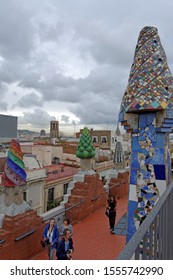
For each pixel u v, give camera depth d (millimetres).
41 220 7648
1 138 34406
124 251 1889
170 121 5766
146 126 6055
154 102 5668
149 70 5992
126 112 6141
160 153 5879
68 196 10695
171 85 6031
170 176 6289
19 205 7012
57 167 32812
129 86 6164
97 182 11812
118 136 42812
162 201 2959
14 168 6941
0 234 6391
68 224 7117
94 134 57469
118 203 13797
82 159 11359
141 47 6273
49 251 6809
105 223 10211
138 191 6059
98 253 7691
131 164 6230
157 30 6375
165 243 2975
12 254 6559
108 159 42906
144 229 2205
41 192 24922
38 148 33656
